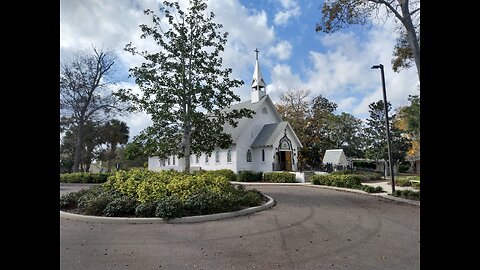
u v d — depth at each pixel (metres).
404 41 17.03
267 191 18.28
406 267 4.99
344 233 7.32
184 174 13.59
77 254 5.65
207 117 16.36
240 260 5.33
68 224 8.36
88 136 38.78
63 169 42.03
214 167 32.97
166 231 7.50
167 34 15.77
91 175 26.27
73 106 30.09
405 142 39.22
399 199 13.78
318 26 15.24
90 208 9.23
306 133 42.84
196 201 9.29
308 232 7.40
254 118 32.16
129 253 5.72
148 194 9.71
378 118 41.47
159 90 15.44
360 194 16.56
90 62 30.41
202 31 16.38
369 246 6.21
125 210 9.02
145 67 15.77
